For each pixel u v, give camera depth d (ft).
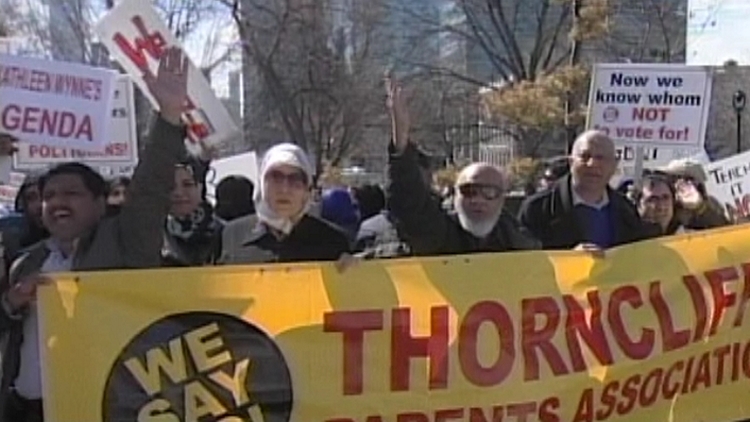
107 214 15.92
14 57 19.52
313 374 14.90
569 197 20.13
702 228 23.88
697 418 16.93
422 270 15.26
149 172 15.01
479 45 116.26
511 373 15.67
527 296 15.74
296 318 14.82
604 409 16.25
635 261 16.39
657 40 106.83
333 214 28.89
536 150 92.94
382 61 121.90
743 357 17.22
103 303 14.16
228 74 119.03
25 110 19.54
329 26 119.75
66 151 23.26
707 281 16.84
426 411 15.33
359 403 15.08
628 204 20.58
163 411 14.37
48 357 14.02
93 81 19.84
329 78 119.55
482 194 17.69
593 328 16.11
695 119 26.50
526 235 18.35
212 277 14.49
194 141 19.80
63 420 14.11
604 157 19.86
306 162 17.38
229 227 18.03
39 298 13.98
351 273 14.99
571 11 89.30
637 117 26.89
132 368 14.25
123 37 18.85
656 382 16.58
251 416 14.70
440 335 15.34
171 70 15.24
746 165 31.81
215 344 14.57
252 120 123.85
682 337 16.69
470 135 127.44
